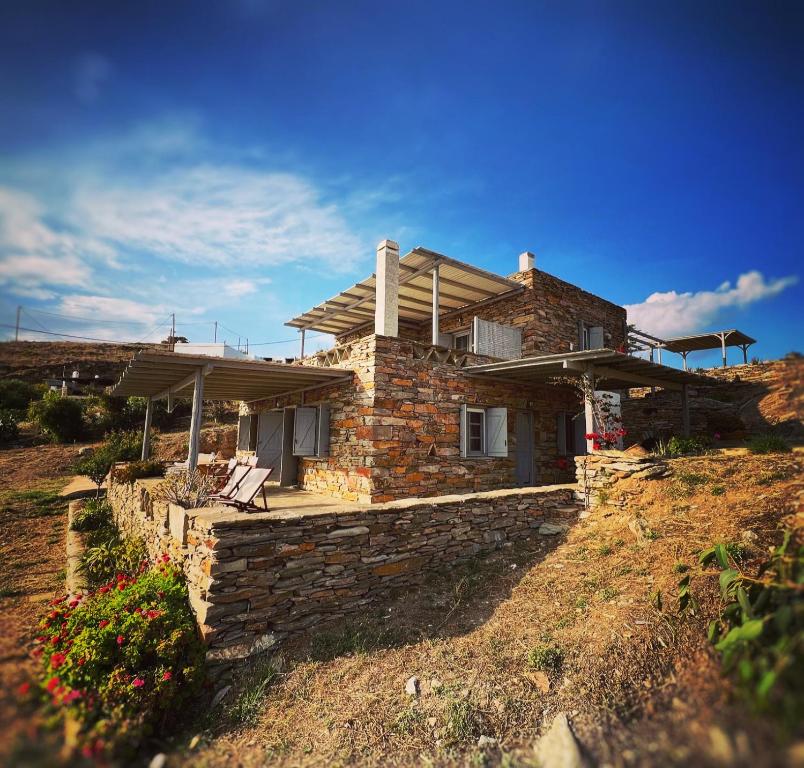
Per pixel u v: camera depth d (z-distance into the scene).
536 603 4.63
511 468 10.13
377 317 8.96
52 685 1.85
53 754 1.20
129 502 8.55
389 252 9.12
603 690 3.21
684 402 10.81
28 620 4.11
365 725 3.29
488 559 5.98
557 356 8.05
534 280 11.50
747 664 1.39
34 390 20.70
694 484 6.26
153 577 4.84
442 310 13.39
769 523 4.61
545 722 3.09
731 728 1.16
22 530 9.65
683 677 2.43
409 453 8.23
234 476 6.12
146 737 3.01
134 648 3.51
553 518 7.07
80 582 6.11
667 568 4.55
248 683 3.79
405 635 4.39
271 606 4.35
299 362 10.98
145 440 11.24
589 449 7.86
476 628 4.36
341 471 8.52
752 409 11.41
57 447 17.86
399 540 5.39
